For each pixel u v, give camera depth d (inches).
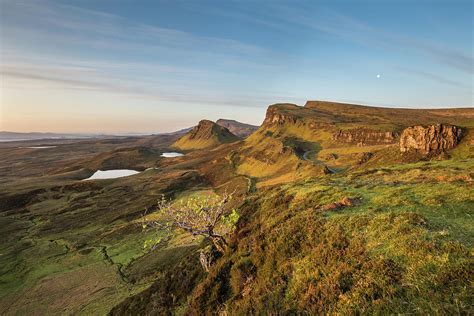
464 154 3986.2
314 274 525.3
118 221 5147.6
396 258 468.4
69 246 4030.5
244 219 1149.7
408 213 611.5
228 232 1053.2
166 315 868.6
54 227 5123.0
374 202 799.7
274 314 490.0
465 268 386.9
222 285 737.6
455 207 631.8
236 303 605.6
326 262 547.2
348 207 807.7
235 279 723.4
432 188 810.2
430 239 489.4
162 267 2405.3
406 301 375.2
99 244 3917.3
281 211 994.1
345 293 439.2
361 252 524.4
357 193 932.0
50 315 2103.8
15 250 4018.2
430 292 367.6
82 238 4330.7
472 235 483.5
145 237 3831.2
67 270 3122.5
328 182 1302.9
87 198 7317.9
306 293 487.5
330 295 450.9
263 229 878.4
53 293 2536.9
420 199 740.0
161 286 1107.3
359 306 402.3
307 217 780.6
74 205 6638.8
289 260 636.7
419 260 434.9
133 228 4343.0
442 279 381.4
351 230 629.9
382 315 369.4
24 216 6013.8
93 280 2659.9
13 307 2405.3
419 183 923.4
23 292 2682.1
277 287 555.8
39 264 3437.5
